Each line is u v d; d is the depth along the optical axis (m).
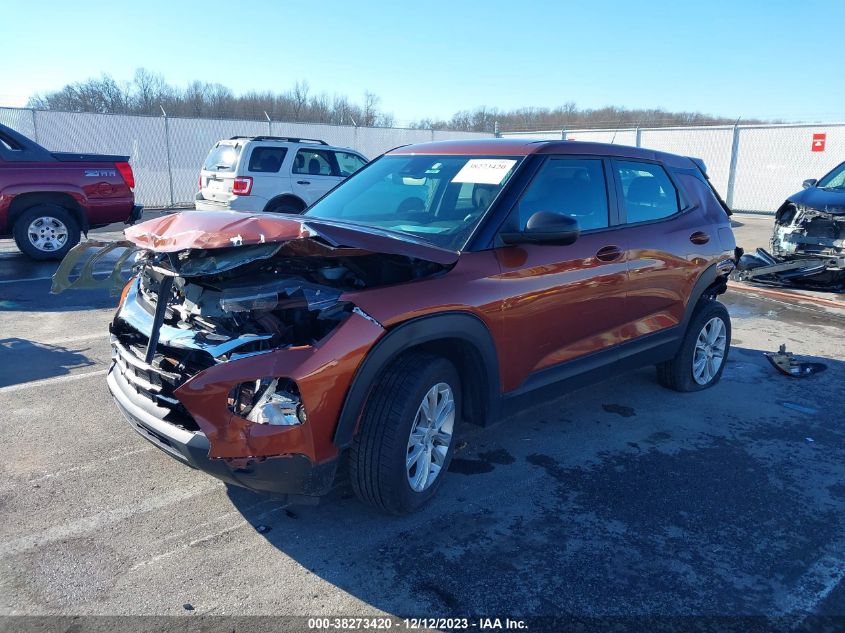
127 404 3.31
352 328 3.04
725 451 4.49
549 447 4.47
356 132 23.62
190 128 20.16
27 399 4.88
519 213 3.94
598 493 3.87
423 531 3.41
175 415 3.08
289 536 3.31
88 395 4.98
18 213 10.31
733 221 19.88
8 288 8.59
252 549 3.20
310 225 2.99
